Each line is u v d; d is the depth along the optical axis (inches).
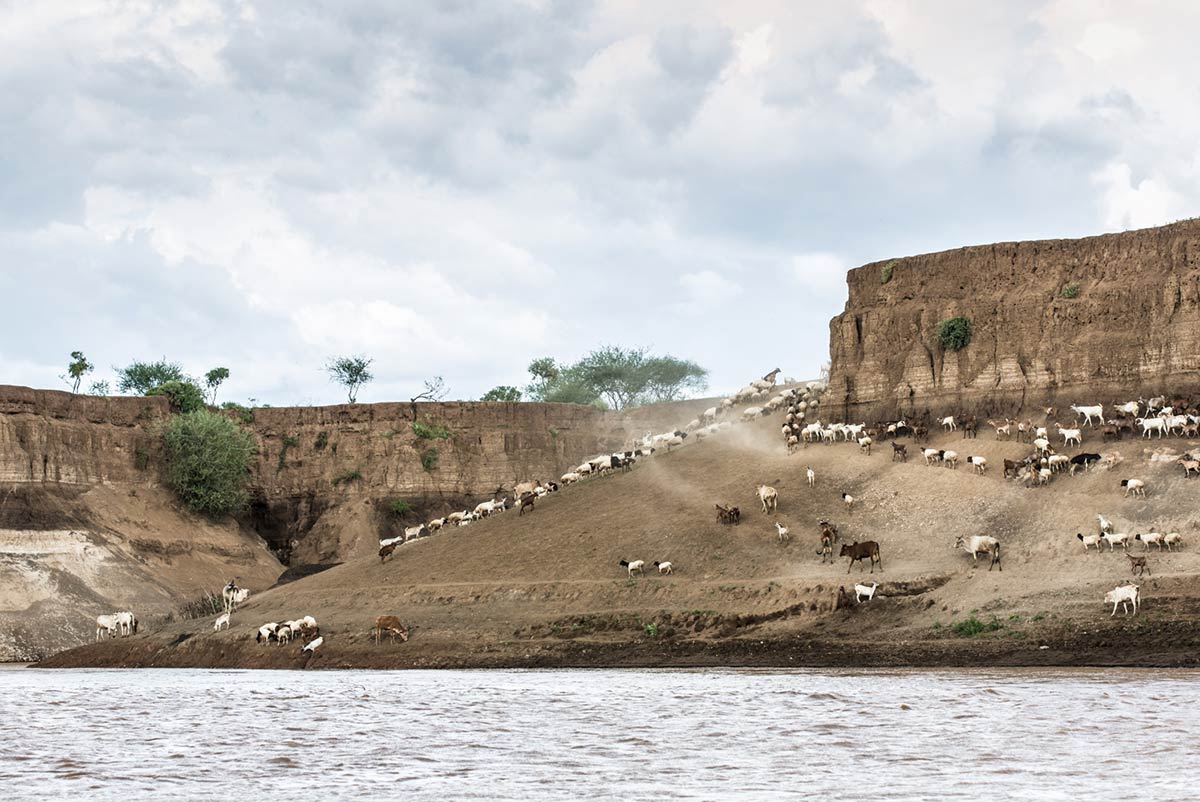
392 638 5910.4
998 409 6520.7
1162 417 5821.9
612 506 7007.9
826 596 5300.2
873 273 7342.5
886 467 6476.4
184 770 2386.8
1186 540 5103.3
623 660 5251.0
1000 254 6825.8
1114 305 6309.1
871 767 2271.2
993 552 5344.5
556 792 2085.4
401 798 2055.9
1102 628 4552.2
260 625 6530.5
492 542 6983.3
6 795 2122.3
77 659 6855.3
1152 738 2522.1
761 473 6860.2
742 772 2249.0
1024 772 2180.1
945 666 4547.2
